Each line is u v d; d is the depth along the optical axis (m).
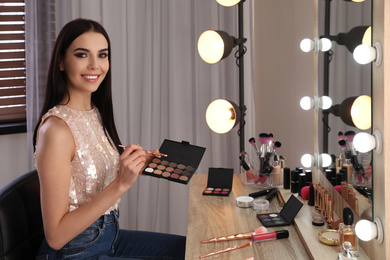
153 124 2.63
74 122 1.42
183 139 2.64
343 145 1.43
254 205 1.62
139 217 2.62
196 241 1.39
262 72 2.62
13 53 2.54
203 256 1.28
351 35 1.34
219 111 2.10
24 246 1.45
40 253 1.41
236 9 2.53
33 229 1.51
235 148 2.62
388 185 1.06
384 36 1.04
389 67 1.05
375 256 1.14
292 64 2.57
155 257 1.59
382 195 1.08
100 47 1.46
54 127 1.33
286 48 2.57
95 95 1.62
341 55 1.45
